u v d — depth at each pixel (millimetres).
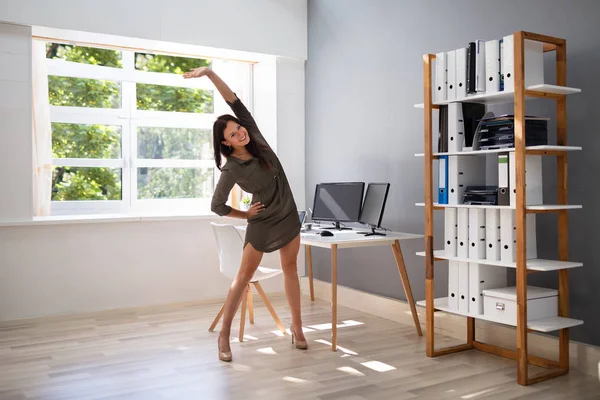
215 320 4453
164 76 5797
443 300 3916
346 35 5391
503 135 3359
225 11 5438
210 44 5367
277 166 3852
